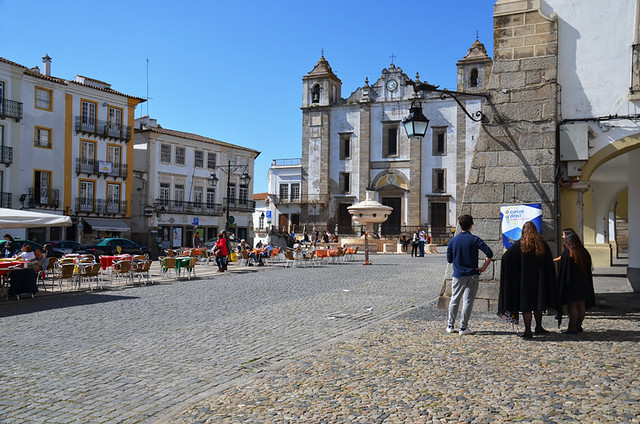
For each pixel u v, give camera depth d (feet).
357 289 50.80
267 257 87.51
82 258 59.67
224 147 187.93
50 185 136.05
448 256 29.07
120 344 27.17
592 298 28.19
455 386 18.99
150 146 163.02
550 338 27.07
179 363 23.25
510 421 15.60
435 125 180.86
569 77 36.32
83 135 143.64
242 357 24.17
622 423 15.28
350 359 23.17
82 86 142.82
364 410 16.72
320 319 33.83
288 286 53.88
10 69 126.52
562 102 36.42
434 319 33.24
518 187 36.35
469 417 15.94
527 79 36.76
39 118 133.59
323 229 193.47
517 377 20.01
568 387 18.66
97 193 147.54
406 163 184.14
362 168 189.88
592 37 35.96
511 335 27.99
